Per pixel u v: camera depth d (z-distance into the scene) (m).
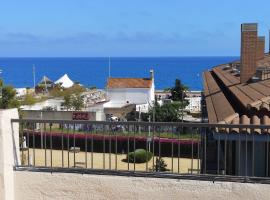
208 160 11.67
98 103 57.22
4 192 7.76
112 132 13.81
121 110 52.38
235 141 9.51
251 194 7.07
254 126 7.29
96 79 177.62
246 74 17.52
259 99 10.61
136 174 7.49
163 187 7.38
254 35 17.86
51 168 7.83
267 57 26.56
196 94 70.25
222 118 10.08
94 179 7.64
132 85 64.62
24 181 7.92
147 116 45.00
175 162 23.02
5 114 7.81
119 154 23.23
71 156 23.55
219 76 22.48
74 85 81.56
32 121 8.00
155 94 74.25
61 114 39.25
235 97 13.09
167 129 14.72
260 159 9.27
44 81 81.44
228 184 7.14
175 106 46.97
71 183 7.74
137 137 13.95
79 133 21.95
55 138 23.36
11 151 7.94
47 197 7.87
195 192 7.26
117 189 7.56
